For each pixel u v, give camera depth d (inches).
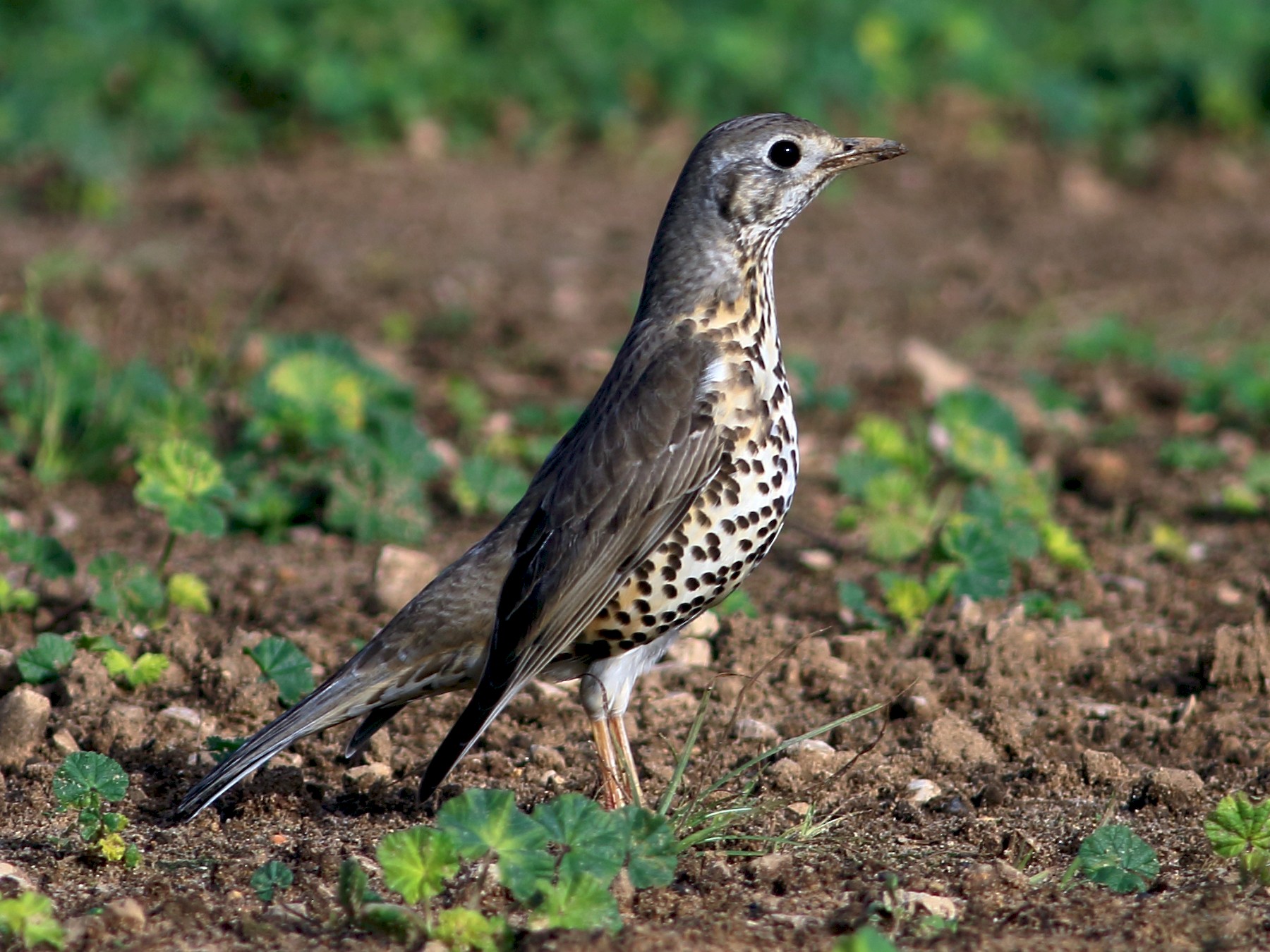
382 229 856.3
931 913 287.9
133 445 571.5
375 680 331.9
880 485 519.2
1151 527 532.7
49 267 765.3
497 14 1013.2
